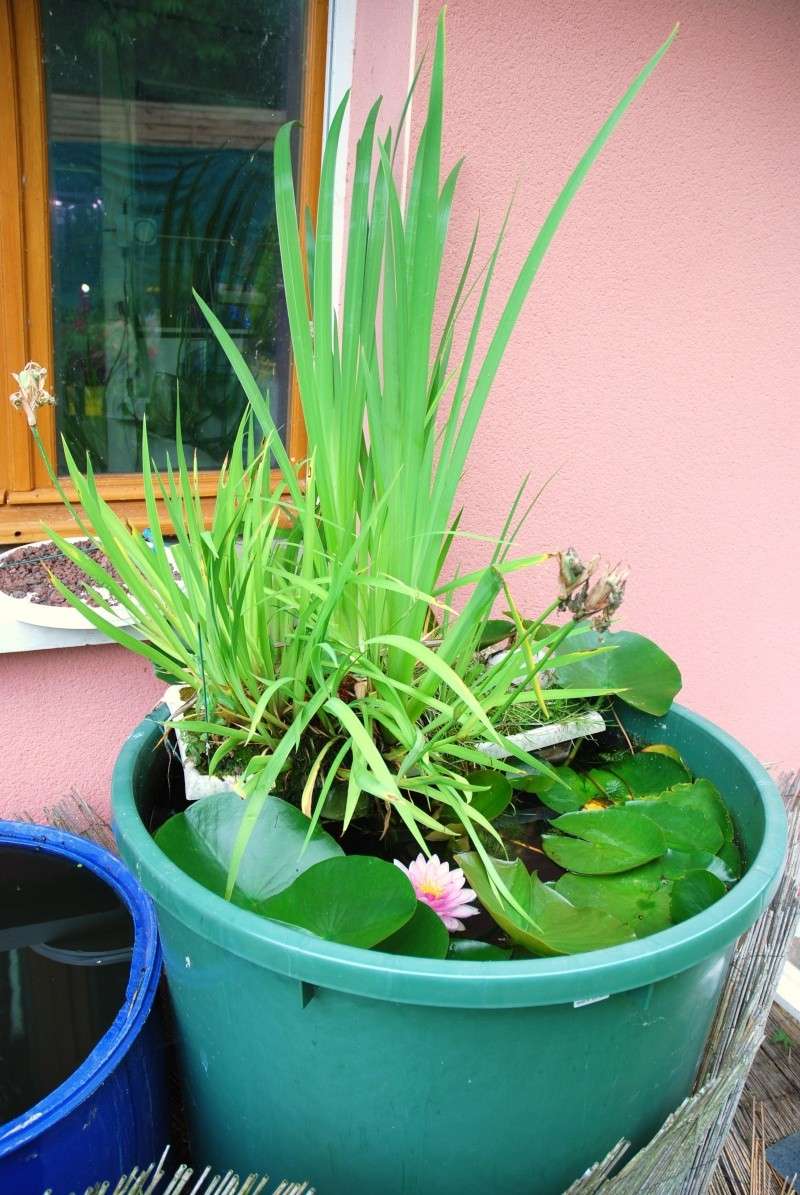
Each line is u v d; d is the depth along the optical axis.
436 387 1.09
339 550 1.06
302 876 0.91
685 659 1.84
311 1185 0.94
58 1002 1.01
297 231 1.03
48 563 1.35
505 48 1.34
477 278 1.38
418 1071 0.83
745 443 1.72
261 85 1.44
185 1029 0.98
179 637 1.14
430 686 1.06
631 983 0.81
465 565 1.59
